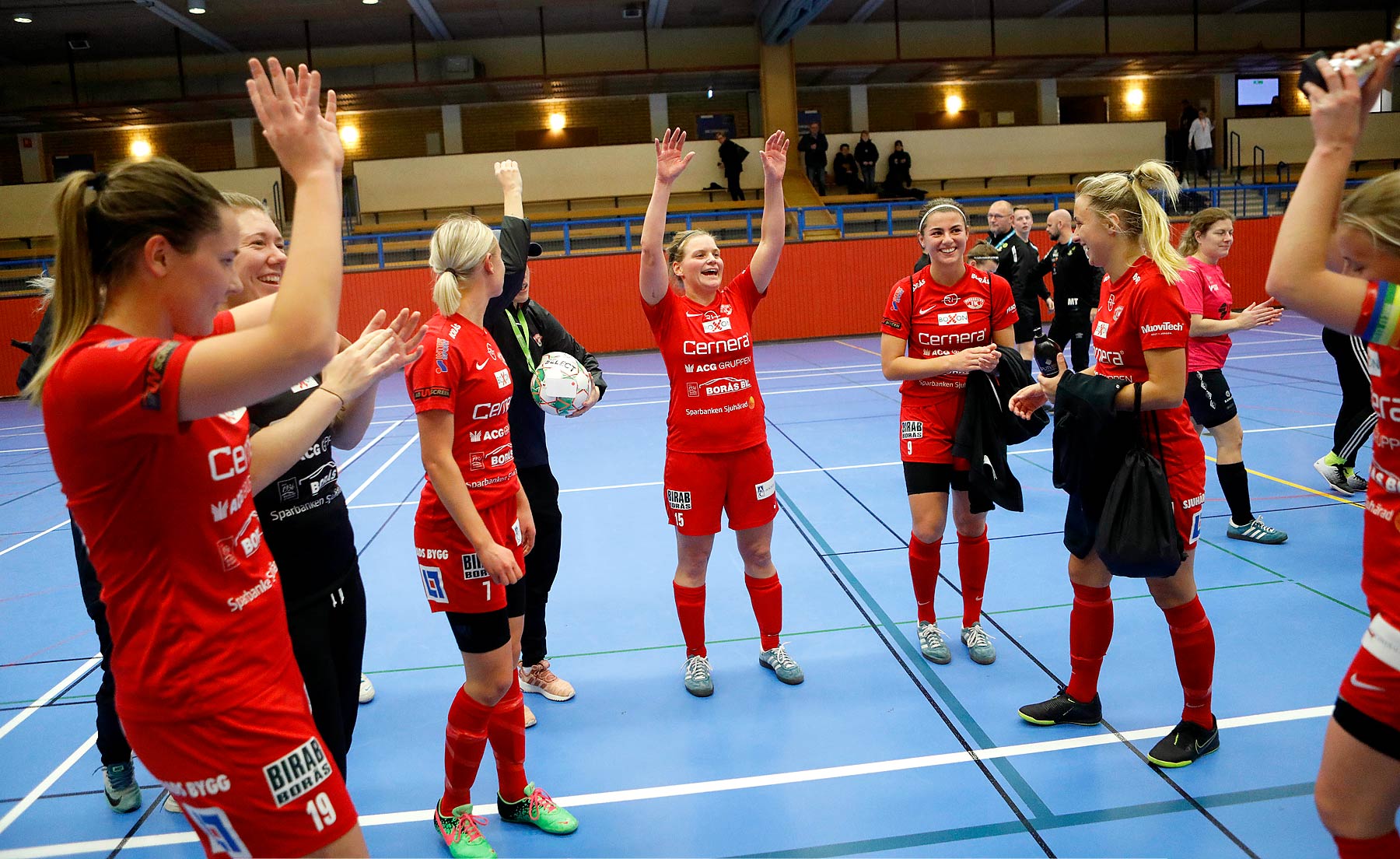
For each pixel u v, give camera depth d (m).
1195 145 23.14
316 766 1.69
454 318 2.78
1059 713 3.39
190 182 1.54
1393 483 1.79
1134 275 2.98
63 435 1.48
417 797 3.16
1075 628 3.35
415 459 9.04
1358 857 1.84
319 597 2.39
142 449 1.49
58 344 1.53
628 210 22.31
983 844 2.70
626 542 5.91
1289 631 4.07
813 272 19.08
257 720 1.61
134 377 1.42
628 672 4.05
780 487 7.12
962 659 4.01
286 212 22.28
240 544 1.65
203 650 1.57
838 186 23.72
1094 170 23.92
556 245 22.08
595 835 2.86
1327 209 1.76
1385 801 1.78
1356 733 1.78
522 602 3.21
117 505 1.51
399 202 22.44
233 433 1.65
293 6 20.61
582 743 3.45
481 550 2.57
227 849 1.66
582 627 4.58
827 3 19.20
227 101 22.66
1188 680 3.09
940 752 3.25
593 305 18.41
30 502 8.18
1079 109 26.56
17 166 24.36
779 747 3.34
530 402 3.79
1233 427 5.27
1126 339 3.02
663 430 9.91
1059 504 6.29
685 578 3.83
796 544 5.68
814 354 16.67
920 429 3.95
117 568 1.55
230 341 1.44
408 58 24.16
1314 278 1.75
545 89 24.16
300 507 2.35
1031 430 3.72
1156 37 25.28
